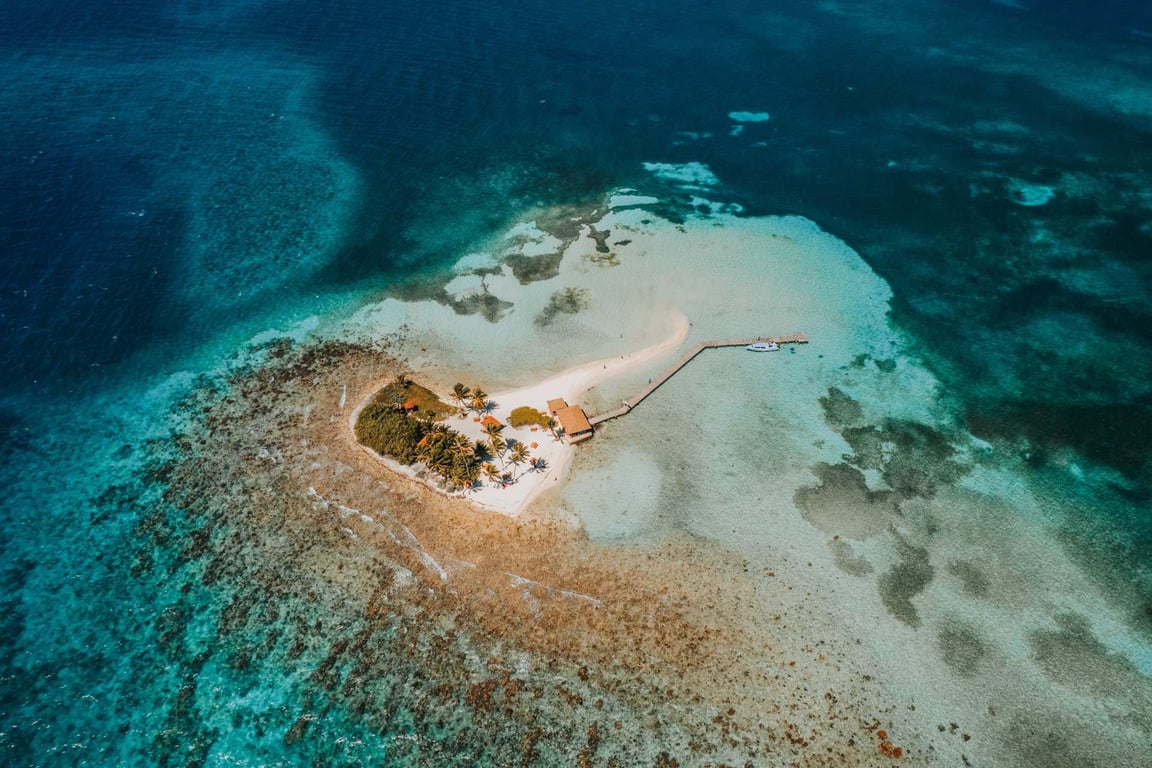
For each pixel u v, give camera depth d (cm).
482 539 6191
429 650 5453
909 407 7481
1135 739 4947
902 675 5272
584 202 10819
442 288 9288
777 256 9625
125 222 10194
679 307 8819
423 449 6825
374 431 6969
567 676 5262
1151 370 7881
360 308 9000
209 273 9481
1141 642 5494
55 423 7450
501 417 7350
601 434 7156
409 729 5053
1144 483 6688
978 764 4825
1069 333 8381
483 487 6600
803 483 6675
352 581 5928
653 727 4997
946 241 9838
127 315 8775
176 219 10350
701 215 10450
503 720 5059
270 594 5878
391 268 9662
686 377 7819
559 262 9638
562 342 8406
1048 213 10256
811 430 7219
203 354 8319
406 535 6247
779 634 5500
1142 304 8731
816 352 8162
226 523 6431
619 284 9219
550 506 6444
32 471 6956
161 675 5419
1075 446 7050
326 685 5300
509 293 9150
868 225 10169
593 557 6034
